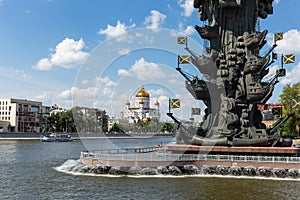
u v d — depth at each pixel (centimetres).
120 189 2945
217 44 4662
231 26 4650
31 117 16725
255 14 4694
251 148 4050
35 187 3091
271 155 4047
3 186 3155
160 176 3534
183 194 2775
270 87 4394
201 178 3469
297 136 8850
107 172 3688
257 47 4641
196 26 4656
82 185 3122
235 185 3144
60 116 16738
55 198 2686
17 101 15988
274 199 2652
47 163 4869
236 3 4506
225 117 4322
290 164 3647
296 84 8319
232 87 4516
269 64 4531
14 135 13262
